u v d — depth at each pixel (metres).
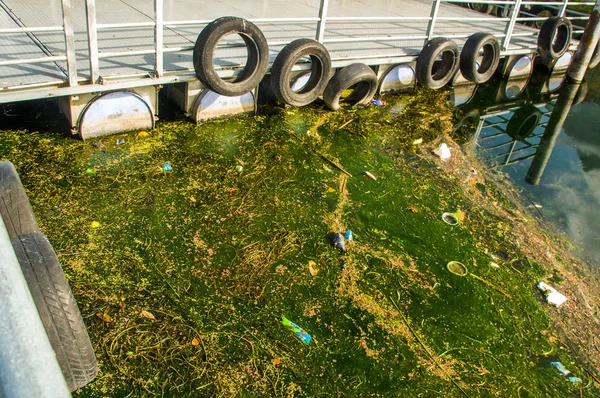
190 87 5.56
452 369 3.50
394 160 5.85
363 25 8.10
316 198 4.94
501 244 4.81
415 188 5.41
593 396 3.48
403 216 4.95
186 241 4.15
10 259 0.94
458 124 7.07
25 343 0.84
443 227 4.90
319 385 3.23
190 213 4.45
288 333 3.53
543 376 3.56
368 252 4.40
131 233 4.12
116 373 3.07
